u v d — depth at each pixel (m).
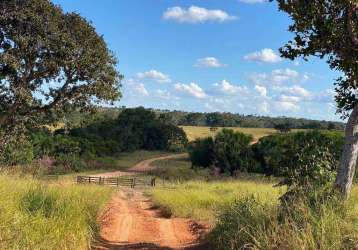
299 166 9.70
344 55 8.99
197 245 10.98
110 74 23.61
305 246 6.34
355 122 8.50
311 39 9.07
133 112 100.44
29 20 20.42
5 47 20.97
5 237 6.62
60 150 60.59
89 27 22.44
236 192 20.55
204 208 18.38
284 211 8.02
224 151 53.16
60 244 8.14
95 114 24.44
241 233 8.10
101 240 11.23
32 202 9.34
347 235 6.48
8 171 12.96
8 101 21.77
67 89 22.89
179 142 99.38
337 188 8.40
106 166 68.75
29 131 24.70
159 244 11.41
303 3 8.84
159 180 52.28
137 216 17.77
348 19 8.67
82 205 11.28
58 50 21.22
